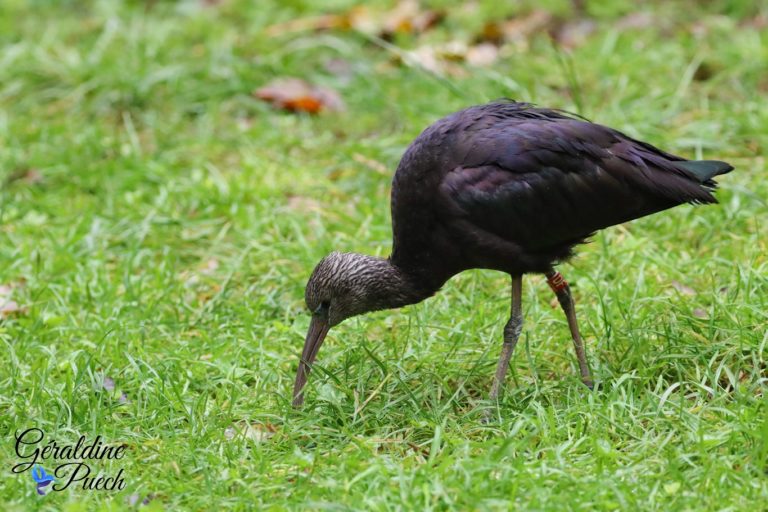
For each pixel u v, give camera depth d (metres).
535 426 9.56
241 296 12.63
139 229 13.78
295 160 15.49
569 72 16.77
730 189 13.59
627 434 9.48
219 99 17.09
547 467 8.91
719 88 16.27
